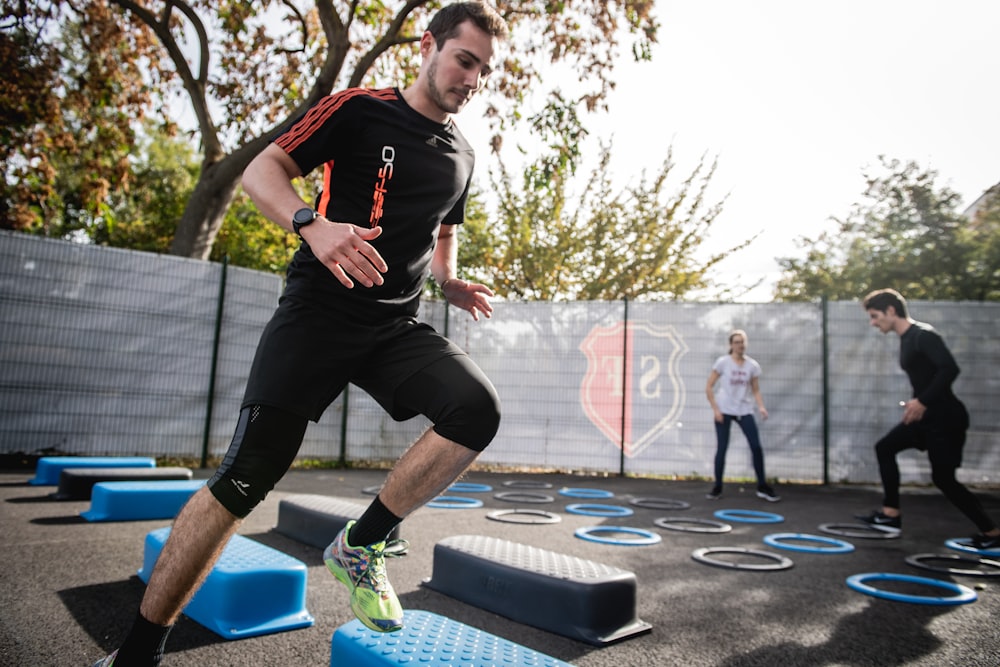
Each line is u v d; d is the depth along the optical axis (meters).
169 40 11.50
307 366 1.67
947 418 4.66
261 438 1.62
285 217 1.56
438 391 1.72
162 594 1.55
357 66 11.45
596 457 9.48
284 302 1.76
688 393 9.31
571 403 9.61
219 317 8.61
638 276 17.89
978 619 3.06
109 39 12.19
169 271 8.38
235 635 2.52
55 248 7.78
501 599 2.97
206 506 1.56
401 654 1.94
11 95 11.30
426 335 1.86
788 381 9.16
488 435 1.71
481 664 1.90
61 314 7.77
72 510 5.01
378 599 1.72
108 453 7.91
